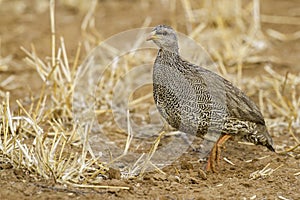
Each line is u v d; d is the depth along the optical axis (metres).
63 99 14.62
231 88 12.59
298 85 16.94
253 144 13.71
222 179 11.80
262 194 11.12
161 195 10.86
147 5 22.48
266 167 12.14
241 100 12.42
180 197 10.81
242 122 12.36
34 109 15.03
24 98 15.81
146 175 11.73
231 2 20.45
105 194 10.81
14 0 22.70
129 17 21.42
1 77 17.34
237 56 18.34
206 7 20.81
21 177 11.13
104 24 20.86
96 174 11.38
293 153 13.20
